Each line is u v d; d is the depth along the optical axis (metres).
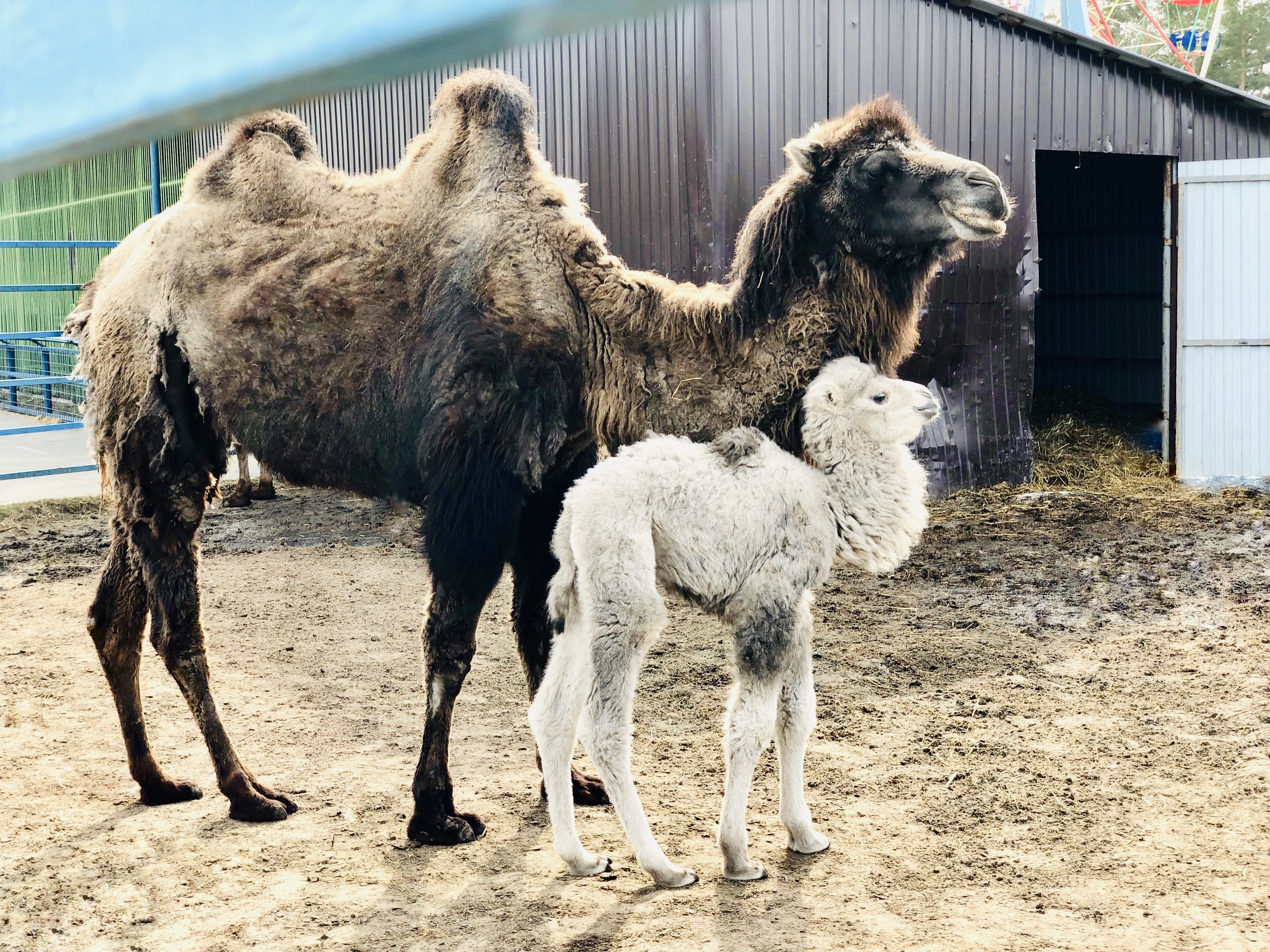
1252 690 5.73
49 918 3.62
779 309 4.12
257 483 12.48
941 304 11.08
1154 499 11.08
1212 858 3.90
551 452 4.25
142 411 4.64
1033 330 11.94
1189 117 12.59
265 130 4.88
